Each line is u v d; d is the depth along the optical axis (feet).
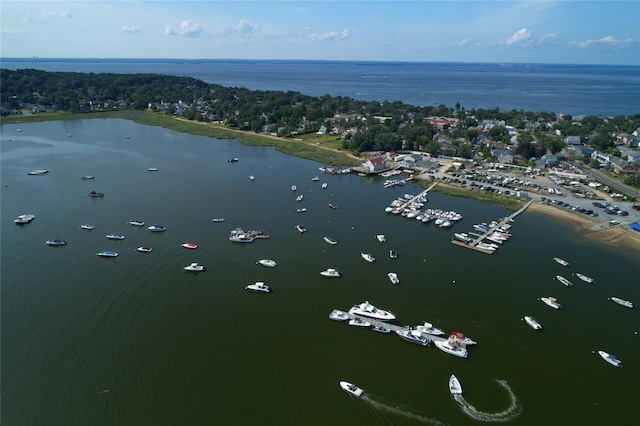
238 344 221.05
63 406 181.78
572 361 215.10
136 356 211.20
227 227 370.32
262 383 195.42
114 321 237.86
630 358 218.18
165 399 185.78
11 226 361.71
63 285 272.31
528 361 214.28
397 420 177.58
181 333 228.63
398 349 220.43
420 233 369.50
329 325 238.48
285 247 333.83
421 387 195.52
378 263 312.29
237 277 286.87
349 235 361.30
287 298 263.70
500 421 178.70
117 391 189.78
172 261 306.35
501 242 352.08
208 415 177.99
